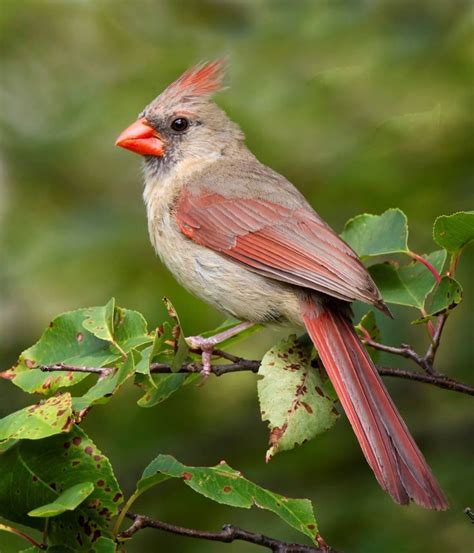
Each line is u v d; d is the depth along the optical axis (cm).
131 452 1112
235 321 790
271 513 1022
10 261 1225
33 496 565
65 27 1415
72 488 543
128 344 618
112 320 613
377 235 731
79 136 1293
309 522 578
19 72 1410
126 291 1193
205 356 664
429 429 1058
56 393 625
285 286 754
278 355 648
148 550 1026
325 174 1146
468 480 984
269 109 1146
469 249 1071
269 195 798
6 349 1203
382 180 1115
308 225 763
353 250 727
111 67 1391
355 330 711
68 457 565
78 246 1198
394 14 1143
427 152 1104
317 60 1153
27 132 1340
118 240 1203
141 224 1230
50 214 1288
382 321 1064
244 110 1149
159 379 676
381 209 1130
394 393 1119
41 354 634
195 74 897
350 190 1126
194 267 798
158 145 878
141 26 1385
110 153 1315
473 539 942
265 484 1051
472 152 1104
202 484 574
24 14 1396
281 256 756
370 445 636
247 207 789
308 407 634
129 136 881
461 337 1107
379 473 626
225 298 783
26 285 1211
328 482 1045
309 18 1159
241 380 1201
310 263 736
